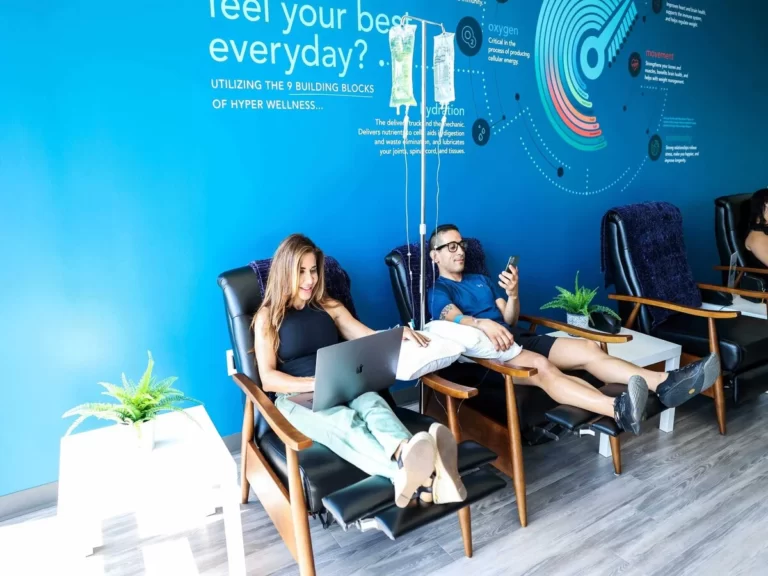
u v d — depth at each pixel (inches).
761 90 175.0
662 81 146.8
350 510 56.7
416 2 103.2
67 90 76.6
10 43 72.4
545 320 99.7
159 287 87.4
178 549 74.2
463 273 103.5
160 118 83.5
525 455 95.3
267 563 71.4
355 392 70.6
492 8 112.7
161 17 81.3
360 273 106.3
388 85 102.9
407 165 107.7
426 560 71.1
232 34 86.9
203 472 61.7
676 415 109.8
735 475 87.8
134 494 58.7
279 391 74.8
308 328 80.7
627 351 97.2
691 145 158.7
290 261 78.6
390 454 63.0
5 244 75.7
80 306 82.0
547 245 131.6
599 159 137.3
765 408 111.7
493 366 76.7
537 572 68.1
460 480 59.9
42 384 80.9
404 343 78.0
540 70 122.3
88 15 76.5
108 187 81.4
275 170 94.2
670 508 79.7
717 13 156.3
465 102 112.3
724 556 69.7
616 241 116.8
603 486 85.7
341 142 99.6
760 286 129.1
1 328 77.0
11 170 74.7
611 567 68.4
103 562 71.7
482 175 118.0
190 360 91.8
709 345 101.3
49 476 83.5
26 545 74.9
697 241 167.3
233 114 89.0
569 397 77.5
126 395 64.6
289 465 60.4
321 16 93.9
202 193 88.6
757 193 135.9
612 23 132.9
